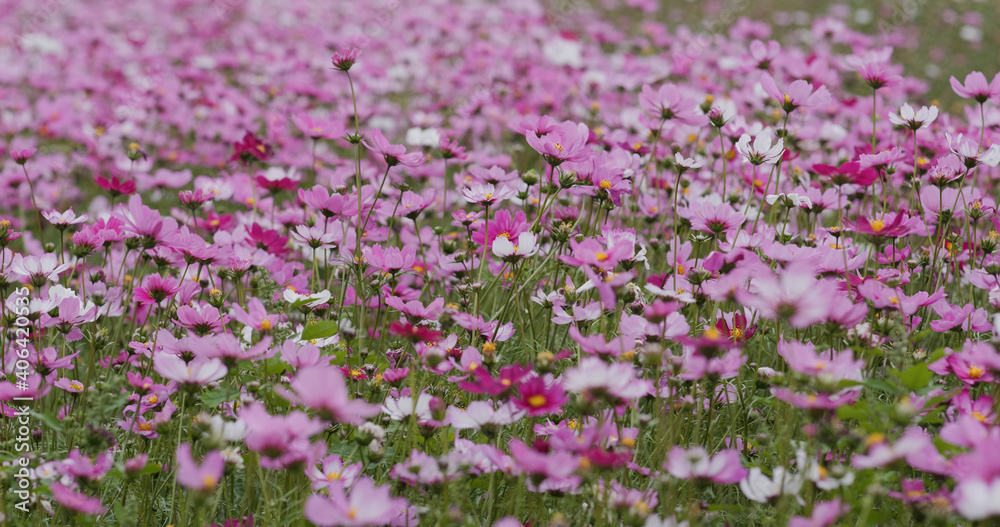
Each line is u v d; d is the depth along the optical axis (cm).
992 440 484
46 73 925
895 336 518
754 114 652
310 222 561
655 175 597
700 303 523
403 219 582
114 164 657
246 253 555
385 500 489
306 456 498
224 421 512
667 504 506
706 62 804
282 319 544
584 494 509
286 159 624
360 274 544
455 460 505
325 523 488
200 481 489
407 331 514
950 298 553
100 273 552
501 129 677
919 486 503
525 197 562
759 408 532
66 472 507
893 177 575
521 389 504
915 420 509
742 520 515
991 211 541
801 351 499
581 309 525
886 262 545
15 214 642
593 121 654
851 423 516
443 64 947
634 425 512
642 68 755
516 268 532
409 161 541
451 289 566
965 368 506
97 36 1033
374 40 964
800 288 497
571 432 505
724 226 529
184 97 775
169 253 541
